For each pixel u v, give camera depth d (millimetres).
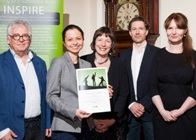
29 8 3477
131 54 3381
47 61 3551
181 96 2742
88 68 2598
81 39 2664
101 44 2795
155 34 4262
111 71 2879
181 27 2709
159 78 2818
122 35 4352
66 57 2631
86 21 5270
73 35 2623
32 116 2582
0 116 2490
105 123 2707
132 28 3355
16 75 2502
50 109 2764
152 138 3232
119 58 3033
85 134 2674
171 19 2736
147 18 4301
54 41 3547
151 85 2875
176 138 2754
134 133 3363
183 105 2709
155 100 2811
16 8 3449
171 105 2758
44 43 3531
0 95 2482
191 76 2730
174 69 2750
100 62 2881
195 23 4031
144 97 3236
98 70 2598
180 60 2762
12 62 2525
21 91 2510
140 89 3248
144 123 3270
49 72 2588
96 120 2709
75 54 2678
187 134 2756
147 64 3244
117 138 2834
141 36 3316
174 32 2721
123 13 4453
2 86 2471
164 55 2834
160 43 4324
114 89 2855
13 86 2492
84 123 2660
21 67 2572
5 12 3432
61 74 2566
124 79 2963
